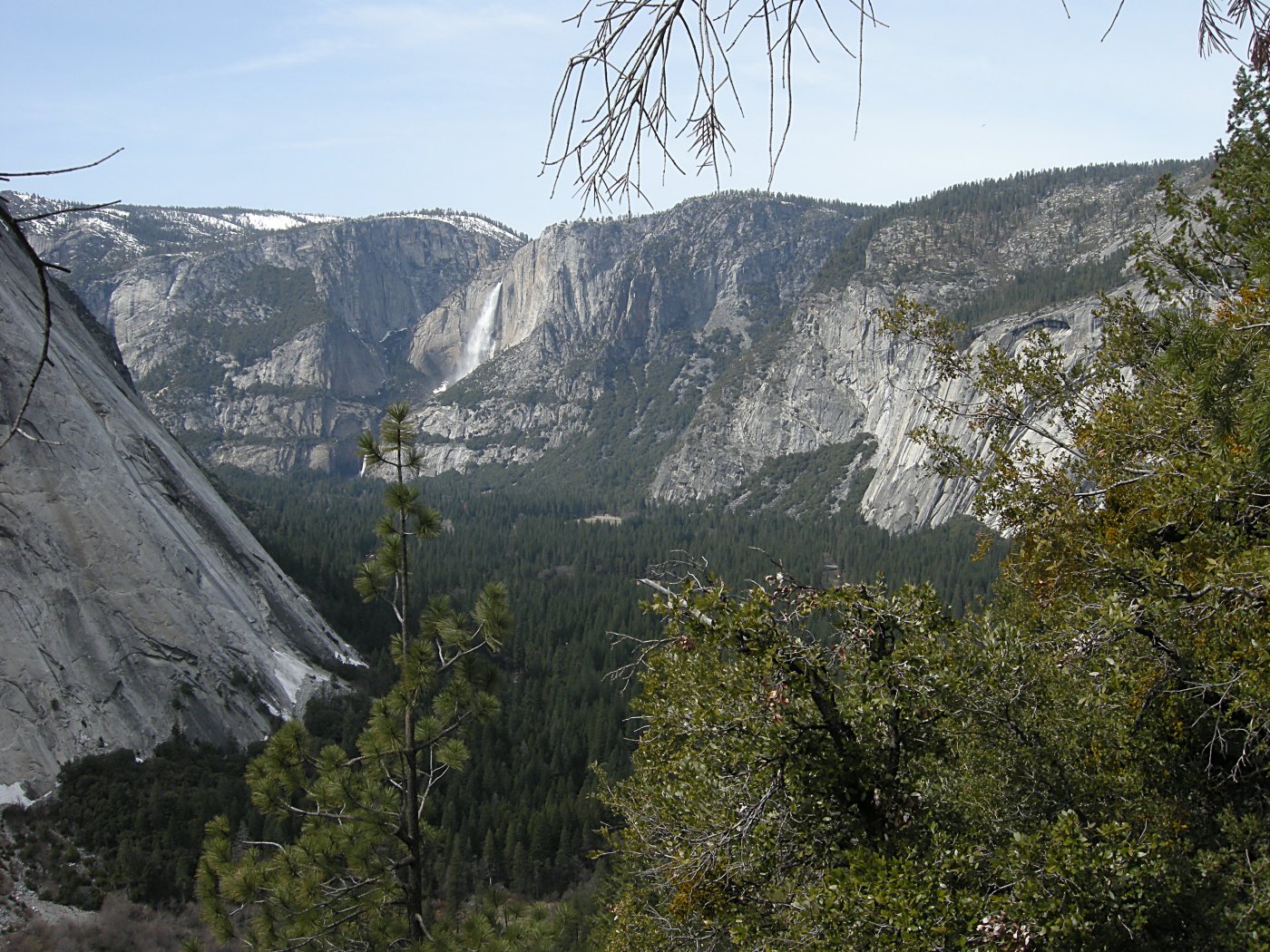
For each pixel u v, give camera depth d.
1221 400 14.39
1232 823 13.73
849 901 12.16
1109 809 14.38
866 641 13.88
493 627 19.11
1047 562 17.44
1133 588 14.55
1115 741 14.50
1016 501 18.36
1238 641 12.85
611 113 4.84
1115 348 20.03
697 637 13.94
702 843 14.18
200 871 18.59
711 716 13.98
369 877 18.48
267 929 17.80
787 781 13.80
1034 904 11.59
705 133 4.86
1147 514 15.53
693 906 14.69
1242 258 17.38
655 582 14.91
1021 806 14.28
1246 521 14.32
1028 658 14.16
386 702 18.94
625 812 17.36
